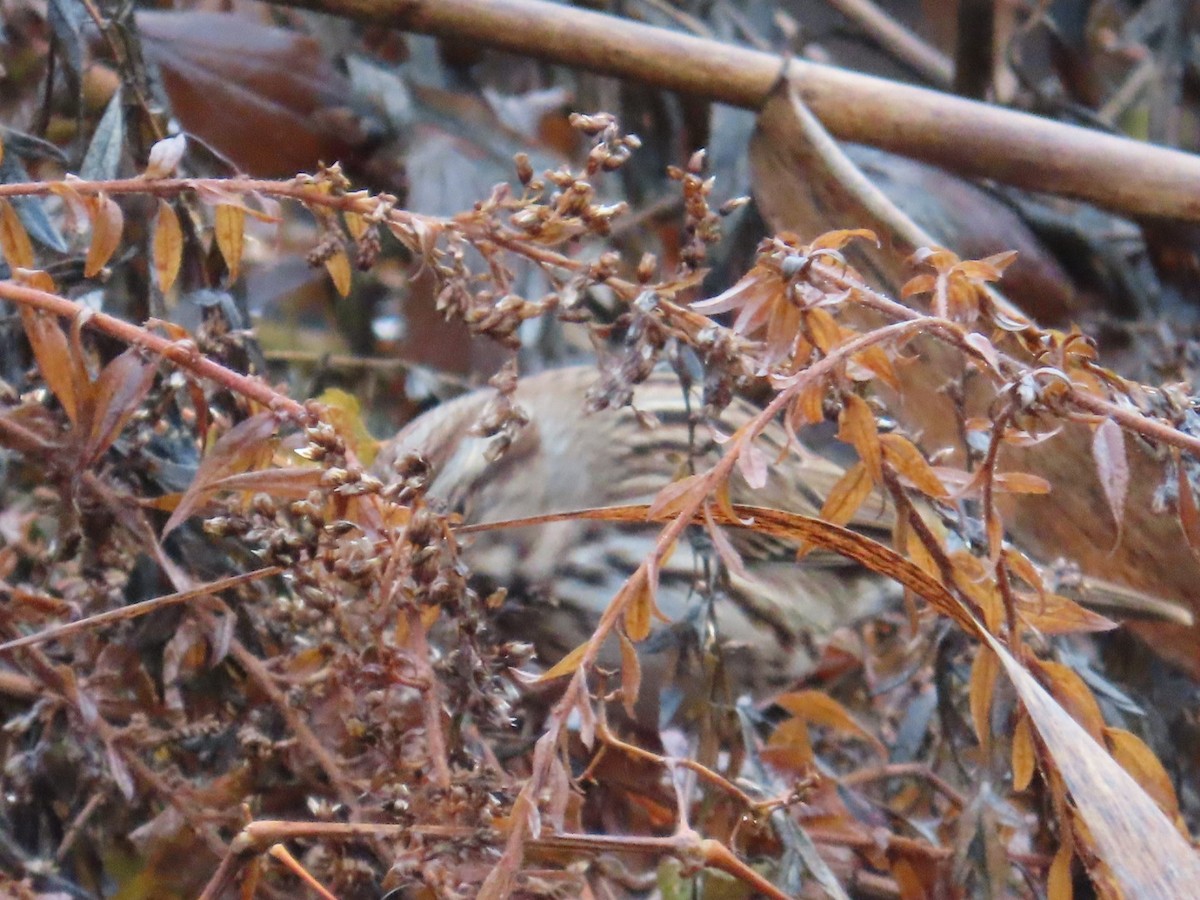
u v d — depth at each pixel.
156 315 3.60
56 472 2.97
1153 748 4.39
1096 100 7.41
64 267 3.44
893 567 2.56
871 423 2.47
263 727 3.17
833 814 3.56
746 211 5.51
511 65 6.73
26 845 3.49
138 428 3.20
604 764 3.84
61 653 3.36
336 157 5.31
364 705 2.66
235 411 3.51
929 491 2.54
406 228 2.78
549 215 2.71
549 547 4.97
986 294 2.62
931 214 5.70
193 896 3.13
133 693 3.18
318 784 3.06
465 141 5.49
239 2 6.01
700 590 3.66
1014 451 3.92
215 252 3.58
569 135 6.36
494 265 2.80
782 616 5.25
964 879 3.33
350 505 2.50
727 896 3.09
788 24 7.89
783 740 3.60
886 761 4.10
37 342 2.58
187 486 3.26
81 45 3.88
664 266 6.12
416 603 2.47
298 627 3.00
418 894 2.46
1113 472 2.33
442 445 4.61
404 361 5.61
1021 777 2.69
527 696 3.99
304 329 6.16
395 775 2.56
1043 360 2.55
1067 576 3.78
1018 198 6.19
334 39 5.43
